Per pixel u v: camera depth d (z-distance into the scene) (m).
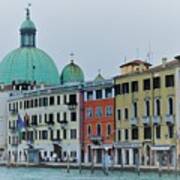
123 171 146.12
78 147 185.12
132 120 163.62
